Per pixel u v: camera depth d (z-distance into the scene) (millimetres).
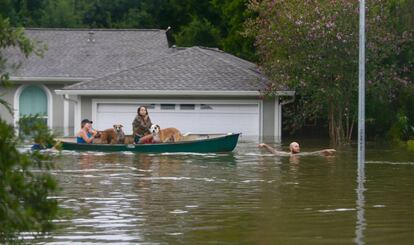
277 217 10227
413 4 29188
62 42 38969
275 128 30234
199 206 11203
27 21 48312
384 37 27281
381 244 8414
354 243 8469
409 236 8859
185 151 21531
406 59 29609
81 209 10820
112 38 39719
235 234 8992
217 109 30203
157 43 39562
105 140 23312
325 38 27094
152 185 13750
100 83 29906
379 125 30875
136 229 9297
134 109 30109
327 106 28812
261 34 29016
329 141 28344
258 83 29953
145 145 21500
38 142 5133
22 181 4816
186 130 30203
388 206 11211
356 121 30062
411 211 10727
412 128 29203
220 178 14984
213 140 21594
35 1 50156
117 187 13430
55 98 36312
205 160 19156
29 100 36281
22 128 5102
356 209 10938
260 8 29781
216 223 9750
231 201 11719
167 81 30125
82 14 50625
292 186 13695
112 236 8836
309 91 28078
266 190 13094
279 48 28156
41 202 5000
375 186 13703
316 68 27578
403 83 28297
